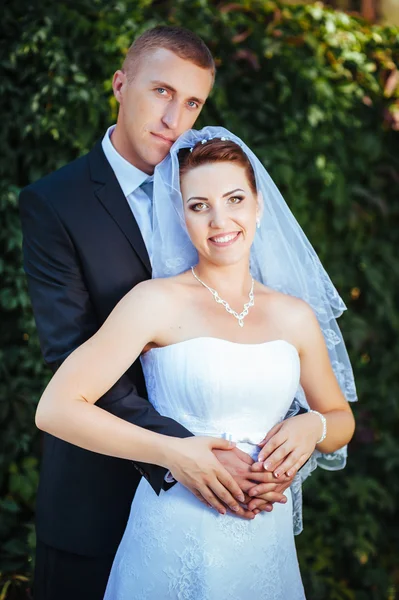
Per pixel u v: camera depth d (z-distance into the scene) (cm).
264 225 228
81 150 313
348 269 367
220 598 194
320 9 356
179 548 197
